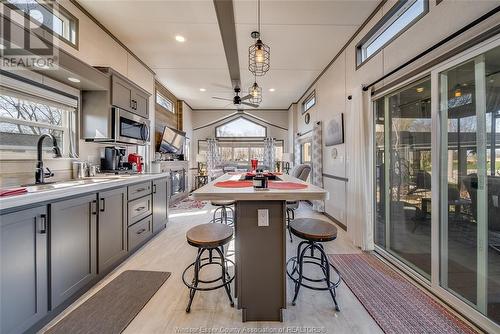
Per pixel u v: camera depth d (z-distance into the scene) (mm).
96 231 1940
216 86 5395
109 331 1437
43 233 1439
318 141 4570
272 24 2861
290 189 1550
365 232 2680
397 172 2480
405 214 2381
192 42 3352
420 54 1830
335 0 2430
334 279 2074
